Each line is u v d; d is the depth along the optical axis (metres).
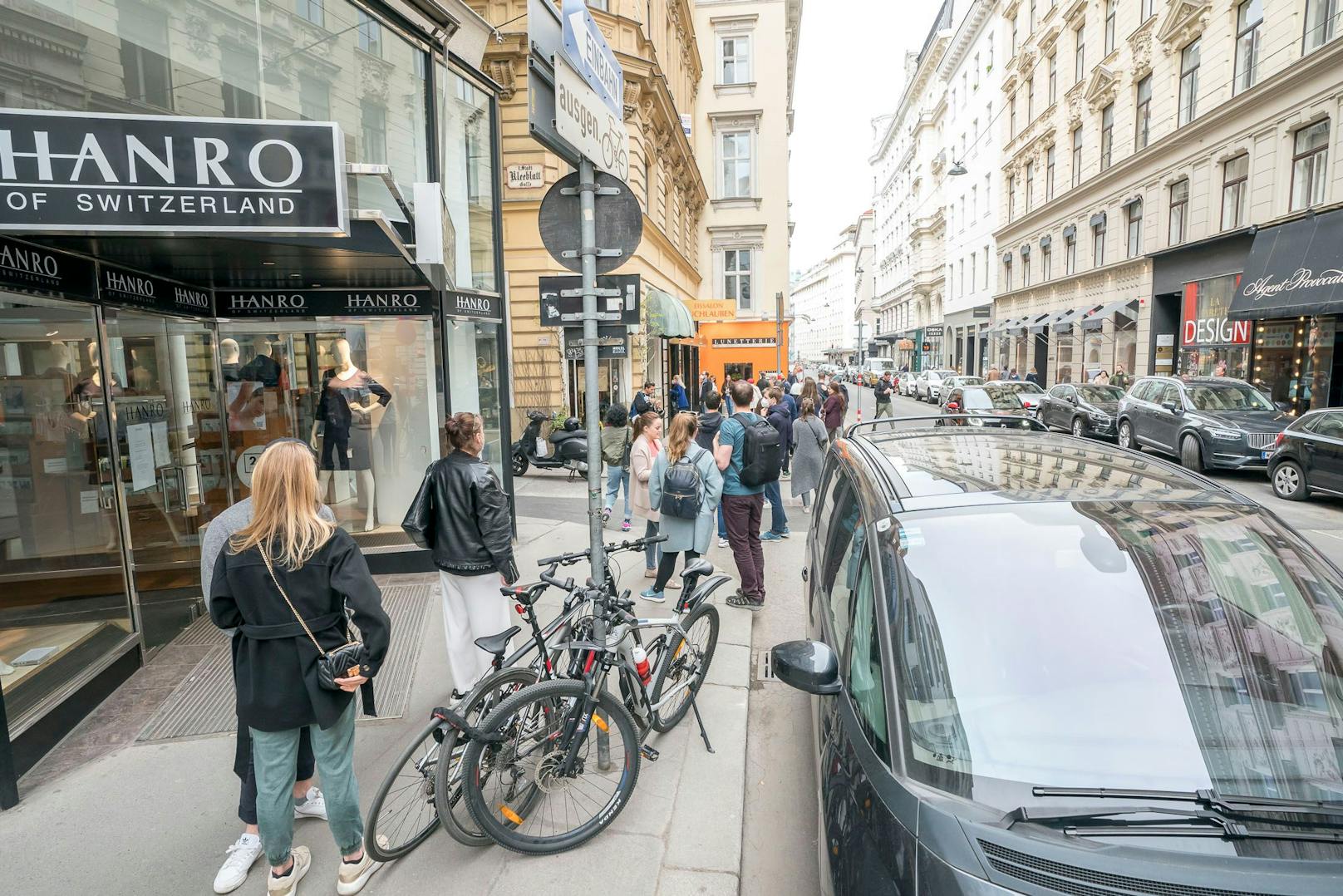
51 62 4.28
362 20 6.25
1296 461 10.52
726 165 29.55
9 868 2.98
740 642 5.40
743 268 30.02
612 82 3.72
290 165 3.83
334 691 2.63
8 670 3.90
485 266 8.19
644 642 4.23
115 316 4.86
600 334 4.65
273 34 5.61
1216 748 1.91
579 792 3.30
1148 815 1.73
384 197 6.41
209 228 3.75
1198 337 19.70
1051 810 1.76
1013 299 35.91
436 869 3.03
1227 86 18.73
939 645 2.19
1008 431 3.91
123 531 4.77
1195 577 2.28
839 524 3.41
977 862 1.67
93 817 3.30
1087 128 26.94
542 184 14.28
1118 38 24.56
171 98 4.98
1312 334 15.99
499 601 4.18
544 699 3.10
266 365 6.77
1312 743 1.91
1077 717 1.99
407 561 7.00
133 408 5.07
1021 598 2.26
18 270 3.94
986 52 39.66
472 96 7.88
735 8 28.84
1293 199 16.67
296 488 2.62
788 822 3.41
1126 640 2.14
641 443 6.79
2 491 4.01
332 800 2.76
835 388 13.21
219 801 3.42
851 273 129.25
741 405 6.06
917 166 57.97
